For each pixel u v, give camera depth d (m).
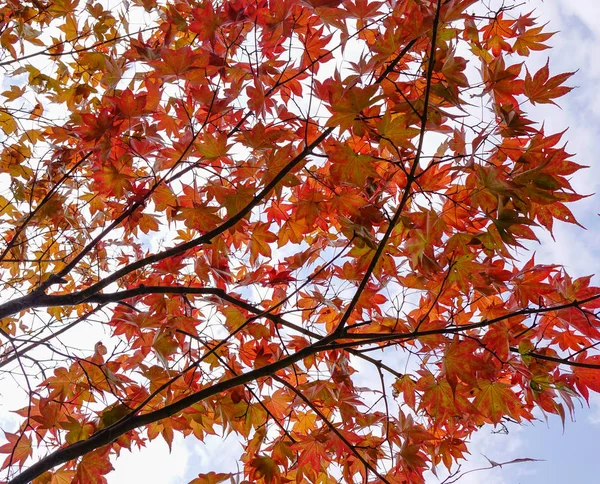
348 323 1.31
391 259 1.22
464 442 1.27
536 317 1.08
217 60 1.15
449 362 1.11
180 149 1.19
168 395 1.25
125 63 1.32
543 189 1.07
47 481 1.16
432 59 0.99
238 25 1.22
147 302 1.29
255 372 1.09
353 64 1.10
